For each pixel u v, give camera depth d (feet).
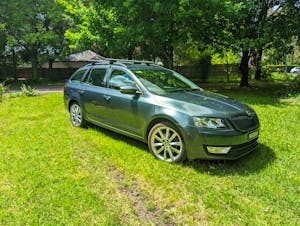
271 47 35.76
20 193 8.79
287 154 12.15
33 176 10.03
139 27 31.55
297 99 29.04
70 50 66.23
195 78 70.13
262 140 14.02
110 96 13.97
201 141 10.15
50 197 8.57
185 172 10.41
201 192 8.98
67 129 16.74
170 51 42.06
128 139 14.53
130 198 8.66
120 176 10.21
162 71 15.03
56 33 64.64
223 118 10.26
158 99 11.78
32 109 23.90
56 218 7.52
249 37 35.29
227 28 36.76
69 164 11.23
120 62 15.23
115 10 33.96
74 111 17.66
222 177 9.98
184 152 10.77
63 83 67.97
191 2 28.71
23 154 12.31
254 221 7.43
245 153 11.02
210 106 10.93
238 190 9.07
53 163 11.32
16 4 56.54
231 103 11.84
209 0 28.30
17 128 16.93
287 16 34.99
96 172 10.53
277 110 22.33
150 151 12.18
